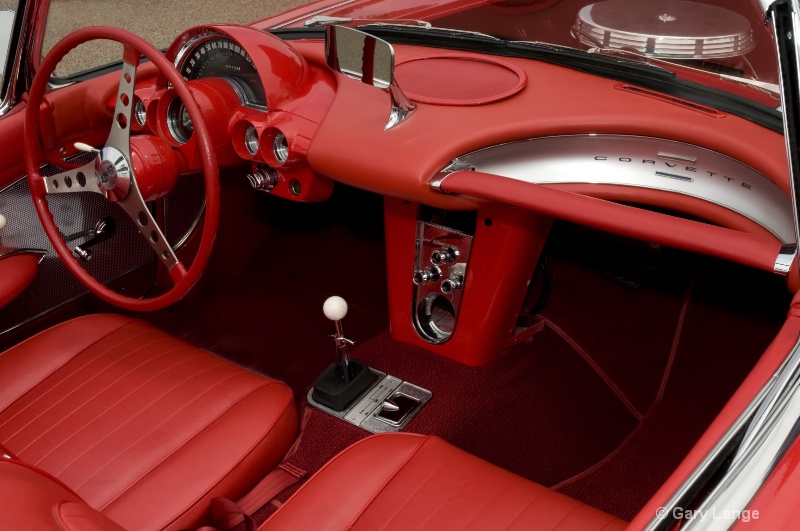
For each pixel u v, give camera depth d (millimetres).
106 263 1955
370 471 1227
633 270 2150
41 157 1767
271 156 1574
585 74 1574
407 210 1778
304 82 1584
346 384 1854
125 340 1532
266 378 1424
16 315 1833
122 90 1437
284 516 1180
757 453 761
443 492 1178
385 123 1484
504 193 1312
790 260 1010
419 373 1930
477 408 1835
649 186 1426
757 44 1520
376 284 2328
